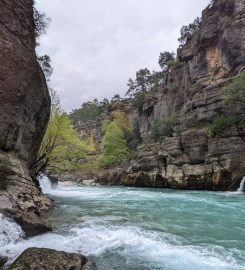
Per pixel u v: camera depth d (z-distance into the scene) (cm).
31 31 2130
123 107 10681
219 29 6356
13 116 1731
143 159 4909
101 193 3278
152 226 1309
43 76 2375
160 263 852
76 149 3491
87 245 991
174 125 5762
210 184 3794
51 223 1292
